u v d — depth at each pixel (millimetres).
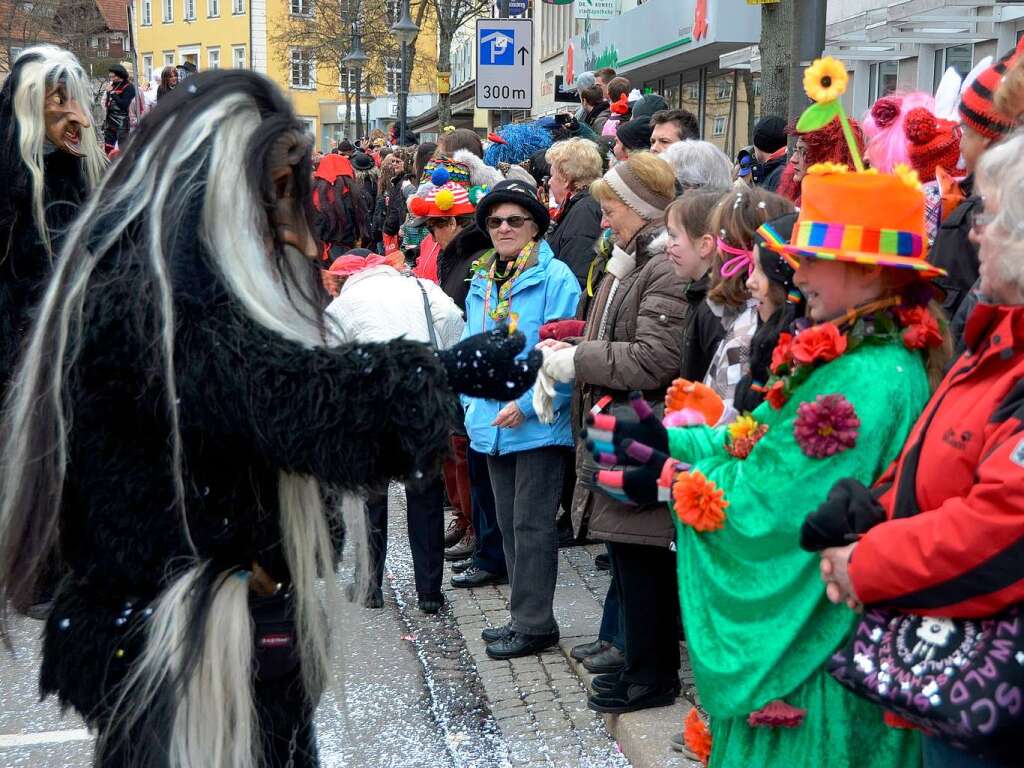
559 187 5398
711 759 2359
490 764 3430
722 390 2961
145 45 60531
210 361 1806
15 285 4066
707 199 3176
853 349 2100
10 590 2016
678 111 5637
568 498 5621
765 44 5754
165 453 1903
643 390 3494
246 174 1926
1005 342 1763
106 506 1924
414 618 4766
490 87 11266
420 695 3951
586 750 3451
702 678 2223
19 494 1950
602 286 3742
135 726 1968
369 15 34281
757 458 2146
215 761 1956
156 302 1815
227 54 56281
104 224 1929
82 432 1917
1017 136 1792
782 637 2104
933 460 1839
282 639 2098
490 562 5172
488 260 4492
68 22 30344
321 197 10727
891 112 3426
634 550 3420
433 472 1863
